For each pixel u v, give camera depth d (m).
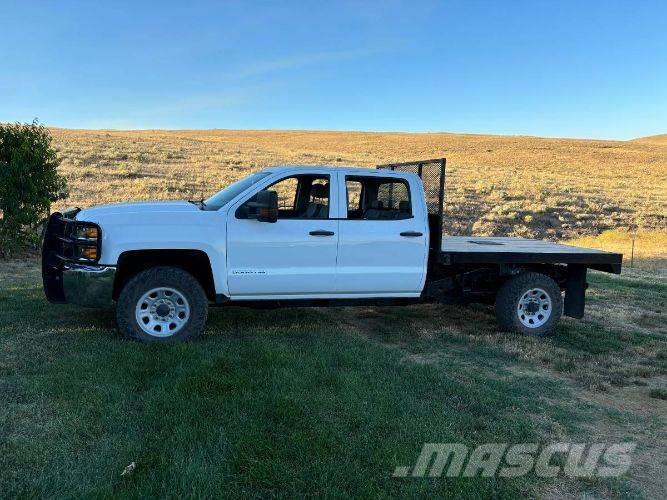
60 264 5.94
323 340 6.27
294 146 60.94
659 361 6.34
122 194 22.05
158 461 3.41
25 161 11.12
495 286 7.50
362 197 7.06
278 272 6.23
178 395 4.35
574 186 36.44
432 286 7.11
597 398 5.07
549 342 6.92
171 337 5.91
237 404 4.23
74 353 5.33
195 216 6.00
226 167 32.72
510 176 39.12
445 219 23.89
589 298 10.18
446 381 5.09
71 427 3.83
